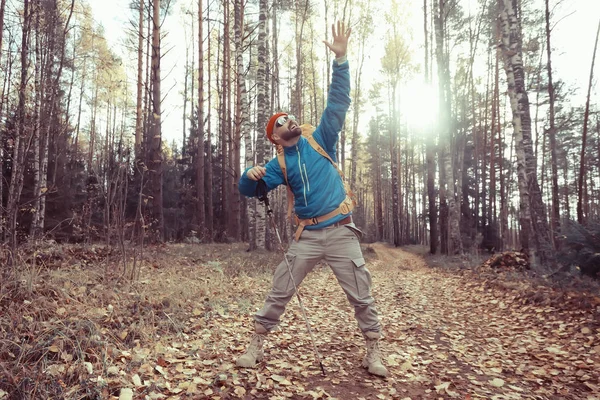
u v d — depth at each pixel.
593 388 2.95
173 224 23.88
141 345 3.15
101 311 3.42
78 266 5.02
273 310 3.01
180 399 2.36
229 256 9.05
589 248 6.01
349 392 2.68
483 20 19.72
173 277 5.33
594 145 28.92
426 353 3.79
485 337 4.51
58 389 2.22
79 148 27.70
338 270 3.05
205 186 24.89
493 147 20.95
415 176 41.25
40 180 10.38
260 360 3.11
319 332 4.27
